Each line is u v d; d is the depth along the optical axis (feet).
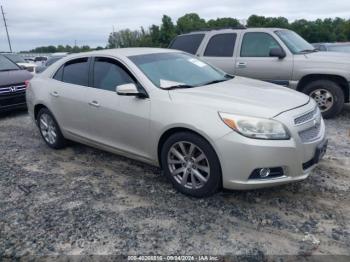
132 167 15.56
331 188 12.73
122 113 13.62
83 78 15.84
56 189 13.79
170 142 12.32
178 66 15.03
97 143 15.51
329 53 22.44
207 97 12.04
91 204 12.43
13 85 26.50
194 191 12.18
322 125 12.61
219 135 10.98
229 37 24.72
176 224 10.93
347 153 15.94
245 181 10.97
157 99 12.67
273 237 10.09
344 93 21.63
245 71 23.91
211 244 9.90
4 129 23.84
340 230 10.25
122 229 10.80
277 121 10.76
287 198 12.16
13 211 12.23
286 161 10.78
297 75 22.15
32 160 17.22
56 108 17.06
